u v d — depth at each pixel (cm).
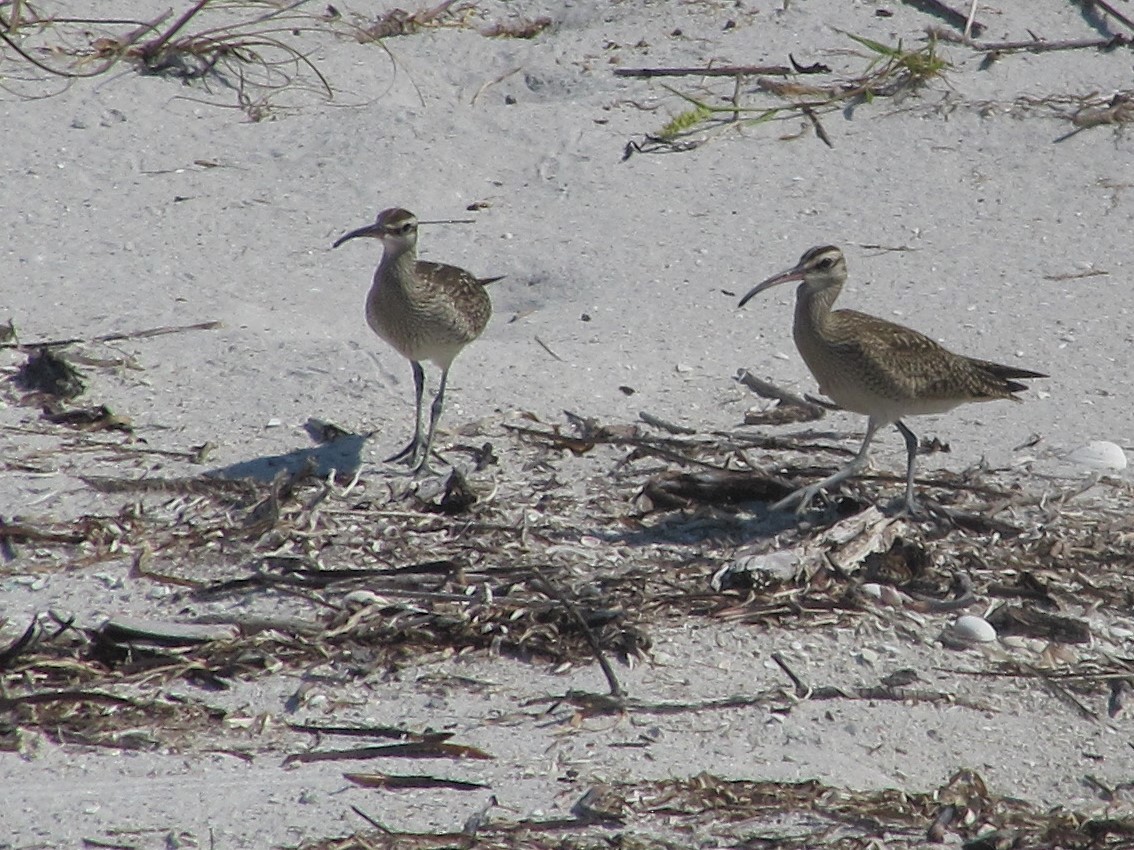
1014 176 1803
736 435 1341
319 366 1423
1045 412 1395
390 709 998
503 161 1831
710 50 2059
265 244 1652
